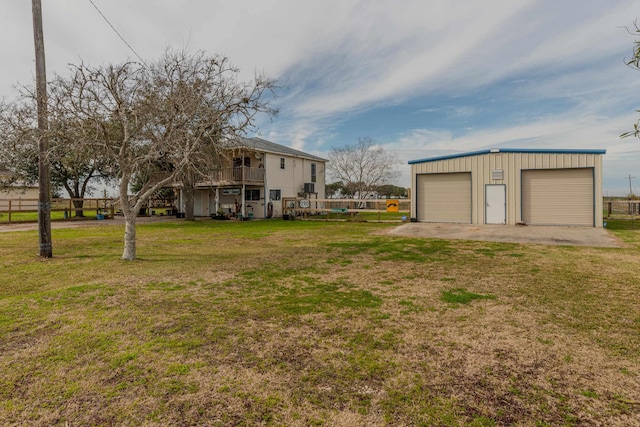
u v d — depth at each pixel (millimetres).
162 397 2367
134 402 2309
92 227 17172
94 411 2209
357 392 2436
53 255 8539
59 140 7539
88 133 7395
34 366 2797
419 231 14125
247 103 8312
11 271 6570
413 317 3971
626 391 2432
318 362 2885
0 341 3271
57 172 22016
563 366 2801
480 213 16500
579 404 2277
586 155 14555
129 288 5195
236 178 22344
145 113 7461
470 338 3373
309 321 3850
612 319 3873
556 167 15031
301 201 23438
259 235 13375
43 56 7703
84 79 6973
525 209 15703
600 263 7156
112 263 7328
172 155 7934
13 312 4066
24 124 7484
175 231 15164
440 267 6883
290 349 3133
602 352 3053
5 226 17609
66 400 2332
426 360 2916
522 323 3764
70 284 5562
